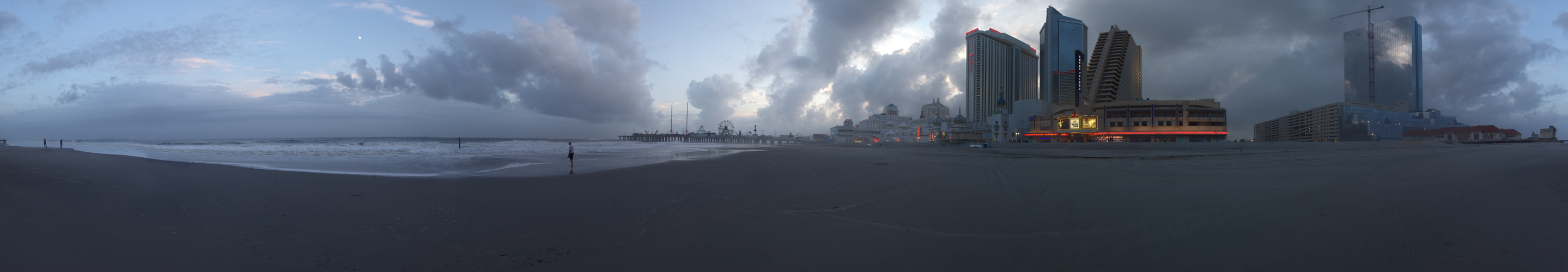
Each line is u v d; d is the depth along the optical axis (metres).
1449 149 38.09
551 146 62.19
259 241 5.64
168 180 12.02
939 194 9.70
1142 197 8.34
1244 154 34.50
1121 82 119.31
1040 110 95.50
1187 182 10.88
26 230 5.84
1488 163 13.54
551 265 4.70
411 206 8.26
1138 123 78.25
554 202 8.87
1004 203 8.27
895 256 4.89
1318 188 8.60
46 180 10.57
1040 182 11.55
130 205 7.91
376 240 5.71
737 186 11.72
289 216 7.22
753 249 5.28
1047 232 5.75
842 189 10.92
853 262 4.74
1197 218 6.16
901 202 8.68
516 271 4.49
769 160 24.17
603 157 27.95
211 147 47.62
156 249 5.23
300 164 19.66
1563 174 8.61
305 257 4.96
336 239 5.76
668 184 12.19
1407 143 71.44
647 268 4.61
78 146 50.44
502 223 6.76
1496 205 5.90
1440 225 5.12
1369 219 5.58
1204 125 75.69
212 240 5.66
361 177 13.60
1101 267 4.36
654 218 7.23
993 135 86.94
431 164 20.30
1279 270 4.04
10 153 24.91
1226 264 4.27
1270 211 6.41
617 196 9.79
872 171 16.48
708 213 7.70
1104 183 10.74
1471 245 4.39
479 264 4.71
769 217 7.26
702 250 5.24
